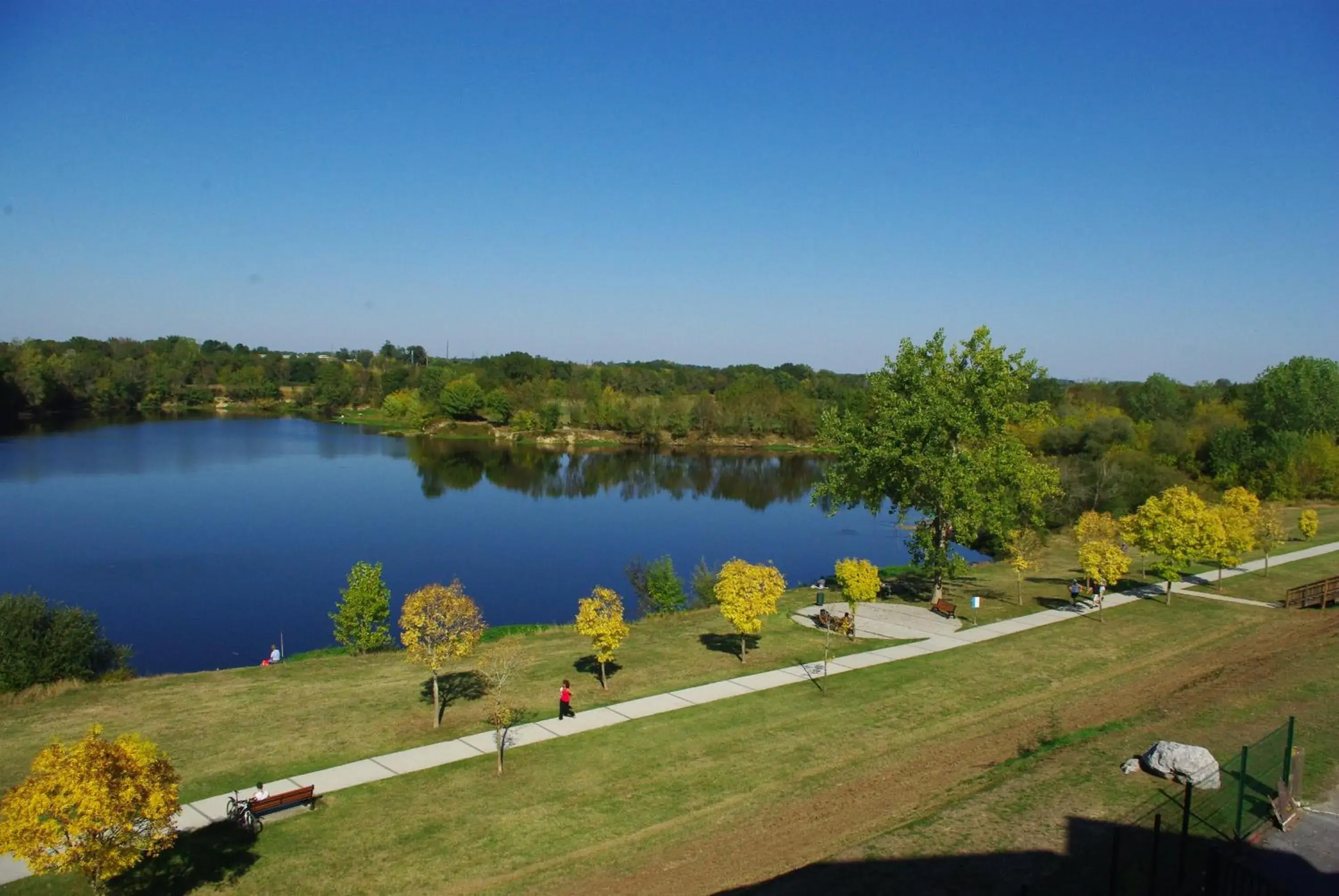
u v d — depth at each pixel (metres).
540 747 21.33
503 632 33.72
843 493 37.47
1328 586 35.78
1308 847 14.58
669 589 40.19
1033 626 33.34
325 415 156.00
